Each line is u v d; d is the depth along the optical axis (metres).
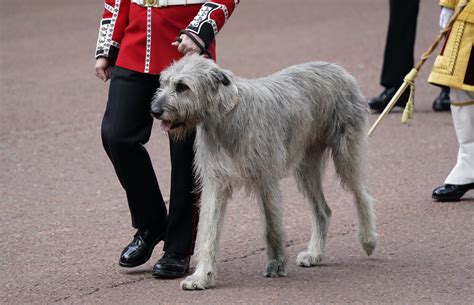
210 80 9.34
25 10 32.50
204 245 9.84
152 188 10.38
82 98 20.59
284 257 10.30
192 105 9.27
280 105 10.09
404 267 10.49
